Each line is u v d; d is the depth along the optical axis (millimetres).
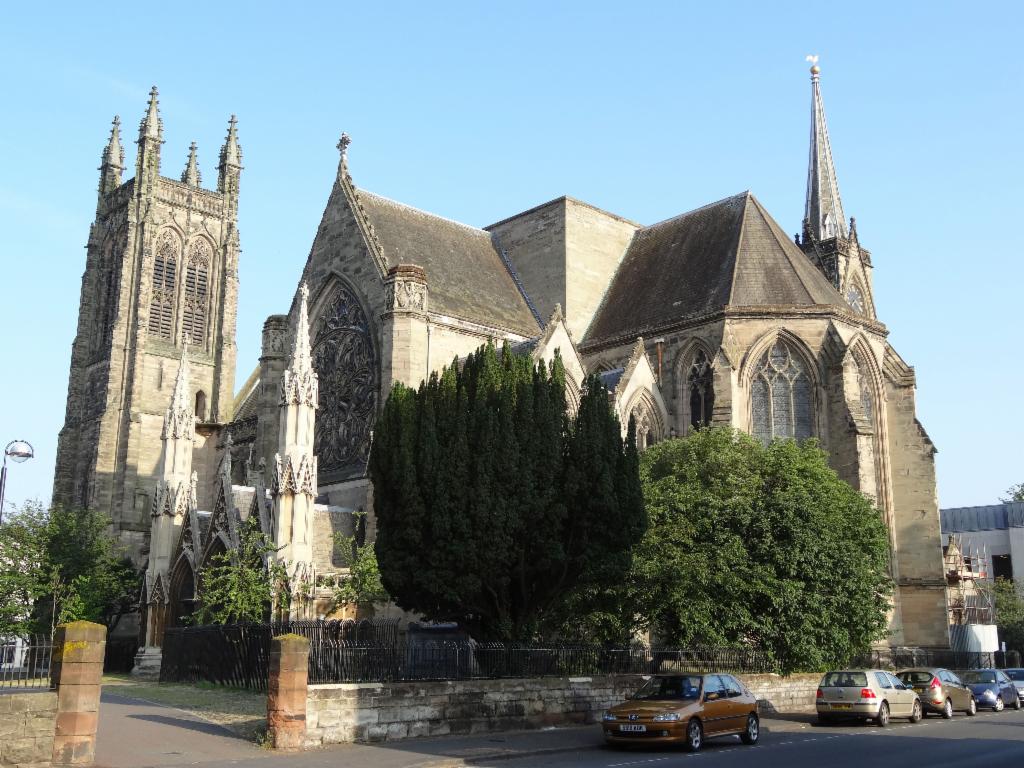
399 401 45375
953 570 104812
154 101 144750
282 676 32312
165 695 47312
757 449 55000
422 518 43031
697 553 49062
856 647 53406
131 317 135750
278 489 55938
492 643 42438
